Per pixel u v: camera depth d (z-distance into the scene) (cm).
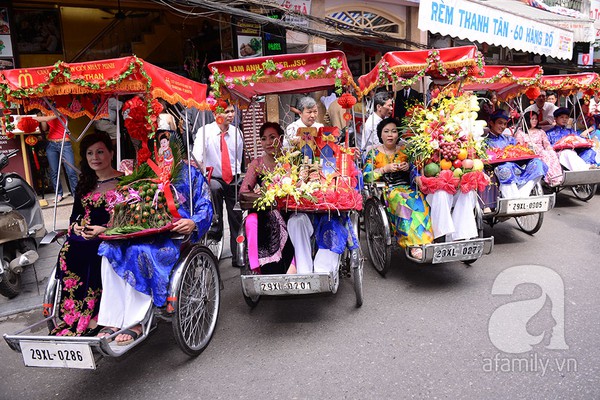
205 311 368
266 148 439
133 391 312
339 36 747
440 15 742
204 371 331
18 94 306
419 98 602
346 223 398
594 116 823
